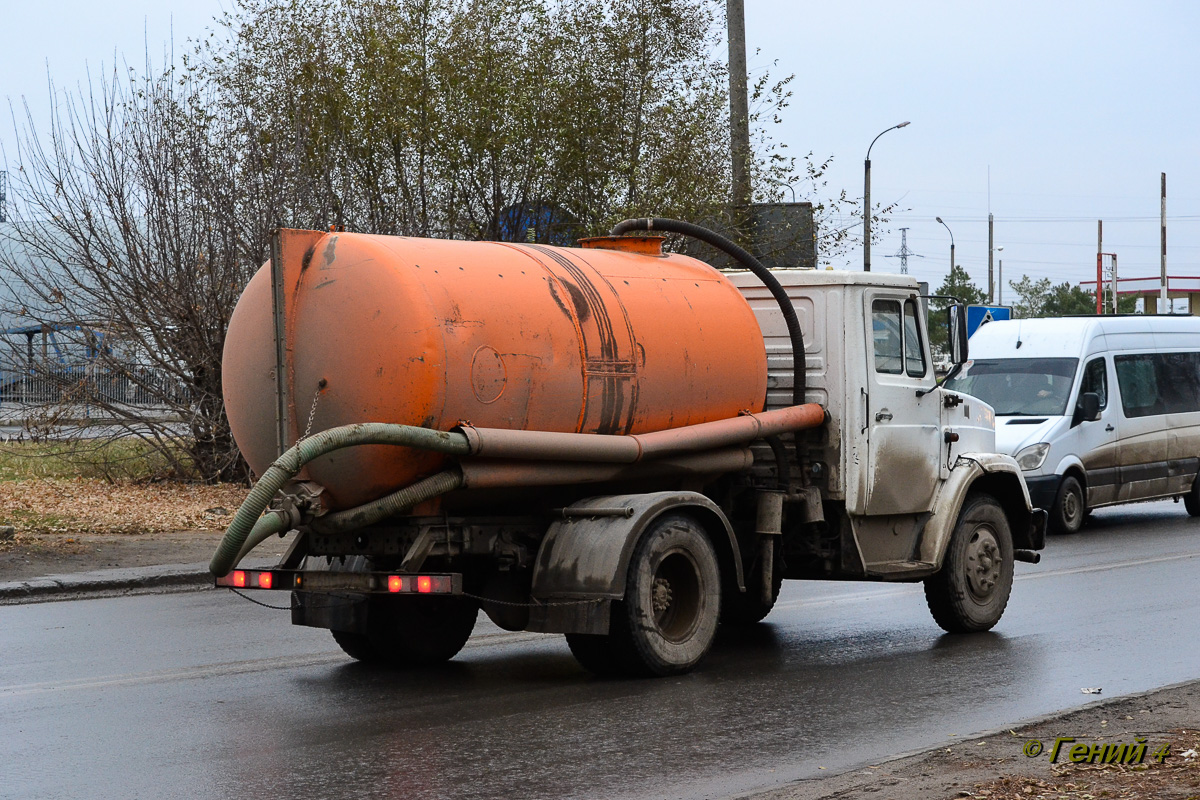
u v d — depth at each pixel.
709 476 9.36
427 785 5.86
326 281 7.91
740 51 20.69
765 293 10.11
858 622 11.12
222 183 19.72
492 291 8.07
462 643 9.30
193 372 20.02
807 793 5.67
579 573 8.10
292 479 7.96
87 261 19.78
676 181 21.45
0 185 20.20
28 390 20.81
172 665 8.93
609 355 8.52
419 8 21.88
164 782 5.93
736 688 8.16
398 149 21.39
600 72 22.25
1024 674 8.62
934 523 10.27
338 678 8.53
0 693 7.94
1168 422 20.83
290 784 5.88
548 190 22.17
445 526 8.08
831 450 9.77
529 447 7.96
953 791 5.62
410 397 7.62
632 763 6.26
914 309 10.46
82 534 15.33
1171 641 9.90
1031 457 18.44
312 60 20.95
